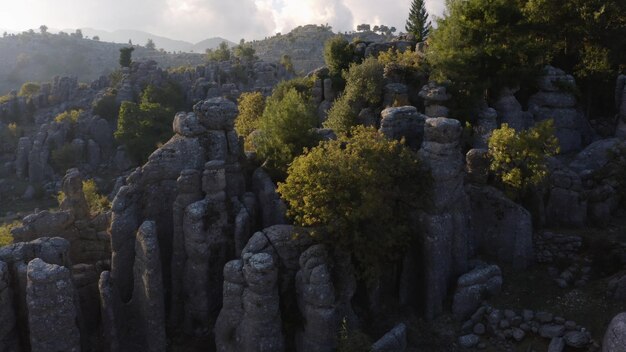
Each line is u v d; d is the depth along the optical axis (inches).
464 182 1459.2
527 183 1419.8
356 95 2244.1
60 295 1031.0
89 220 1501.0
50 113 5959.6
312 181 1211.9
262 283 1116.5
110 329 1198.3
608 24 2130.9
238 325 1163.9
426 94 1855.3
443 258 1306.6
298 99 1673.2
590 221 1530.5
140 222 1413.6
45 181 4542.3
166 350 1289.4
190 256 1320.1
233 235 1359.5
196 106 1508.4
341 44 2869.1
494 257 1433.3
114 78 6373.0
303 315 1175.6
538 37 2180.1
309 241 1234.0
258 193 1482.5
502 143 1405.0
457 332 1253.1
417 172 1310.3
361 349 1103.6
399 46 2906.0
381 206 1222.3
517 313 1254.3
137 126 3988.7
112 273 1338.6
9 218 3698.3
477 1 1952.5
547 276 1357.0
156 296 1213.1
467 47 1955.0
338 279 1209.4
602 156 1766.7
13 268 1117.1
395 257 1274.6
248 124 2482.8
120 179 2832.2
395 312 1320.1
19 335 1114.7
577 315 1198.3
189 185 1350.9
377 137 1380.4
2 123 5561.0
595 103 2236.7
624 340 891.4
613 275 1285.7
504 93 1935.3
